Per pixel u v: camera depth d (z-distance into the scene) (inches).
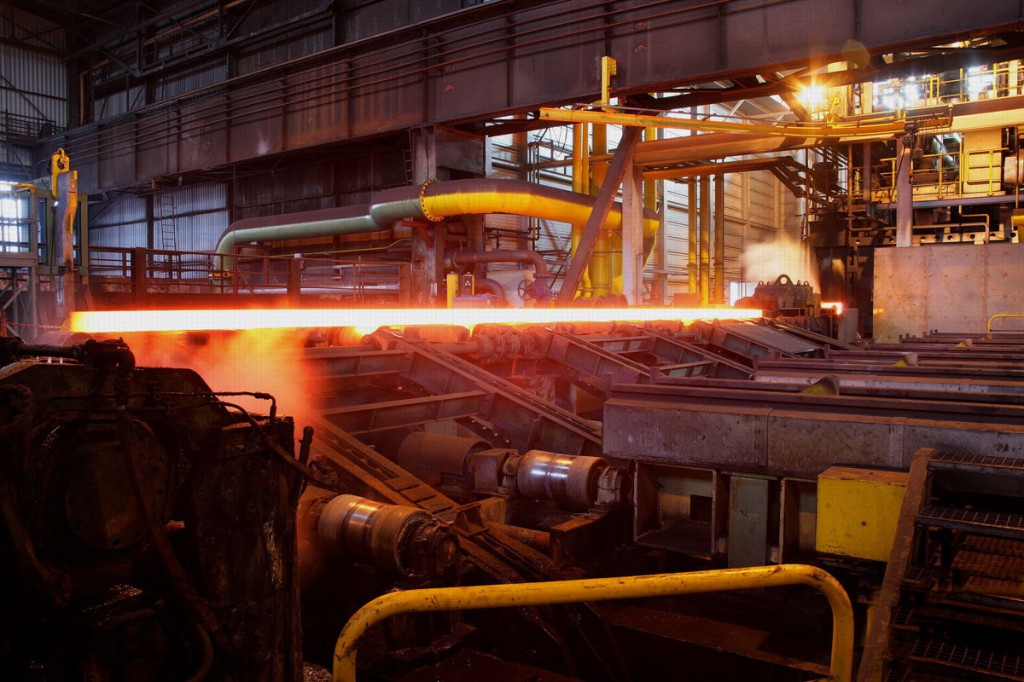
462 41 764.0
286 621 114.3
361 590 163.0
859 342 625.3
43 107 1411.2
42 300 480.7
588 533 210.1
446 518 187.2
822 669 155.1
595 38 665.0
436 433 281.0
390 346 331.6
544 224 1234.6
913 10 523.8
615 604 195.0
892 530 155.9
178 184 1208.8
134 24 1339.8
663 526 216.2
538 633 171.6
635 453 210.1
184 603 95.1
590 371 400.2
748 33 586.2
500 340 380.8
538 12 701.3
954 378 254.4
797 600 181.8
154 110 1159.6
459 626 164.6
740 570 83.9
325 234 846.5
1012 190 749.9
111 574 93.7
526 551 190.7
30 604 88.0
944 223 837.8
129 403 93.8
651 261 1355.8
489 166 928.9
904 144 664.4
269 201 1111.6
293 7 1055.6
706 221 1206.3
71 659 88.0
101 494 90.2
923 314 614.2
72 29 1440.7
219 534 102.5
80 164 1286.9
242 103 998.4
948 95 833.5
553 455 228.2
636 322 512.7
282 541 113.1
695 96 695.1
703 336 553.3
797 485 189.8
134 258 477.4
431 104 794.8
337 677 73.8
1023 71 791.1
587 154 860.0
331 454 201.2
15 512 80.7
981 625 121.3
